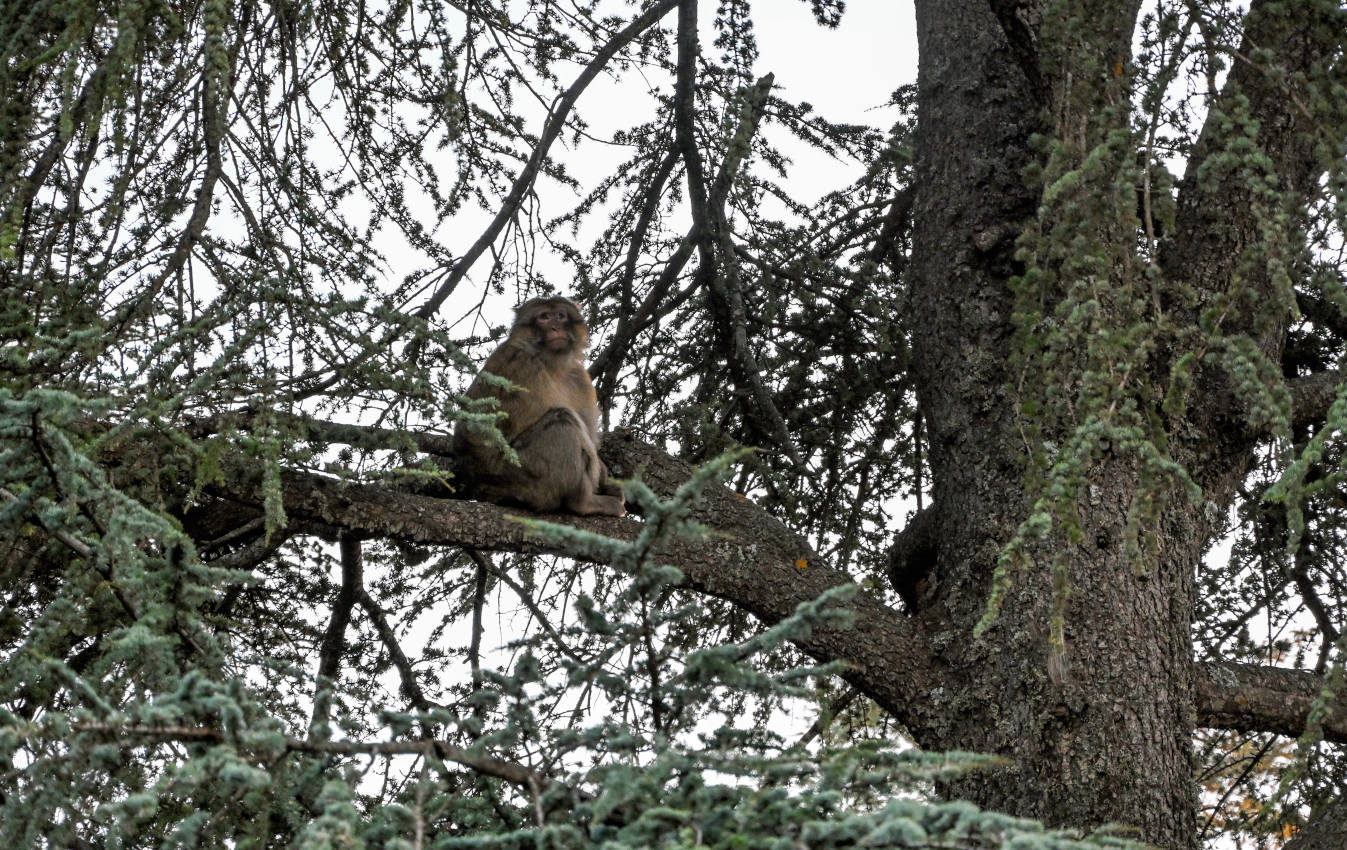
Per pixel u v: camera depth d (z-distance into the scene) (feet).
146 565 15.16
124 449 19.44
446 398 20.11
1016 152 32.37
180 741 12.34
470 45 31.32
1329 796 31.19
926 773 12.71
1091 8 19.11
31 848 12.03
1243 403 29.17
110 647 14.08
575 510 34.55
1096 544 27.91
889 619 30.09
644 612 13.05
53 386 18.19
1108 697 26.99
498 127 30.91
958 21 34.65
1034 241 19.04
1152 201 17.76
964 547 30.01
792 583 30.12
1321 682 30.04
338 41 29.17
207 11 16.31
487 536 28.68
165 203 22.99
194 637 14.52
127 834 11.42
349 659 32.12
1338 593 33.35
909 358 35.12
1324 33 18.74
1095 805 26.35
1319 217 19.90
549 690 13.82
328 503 27.14
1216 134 18.07
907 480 37.68
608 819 12.49
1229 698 29.25
